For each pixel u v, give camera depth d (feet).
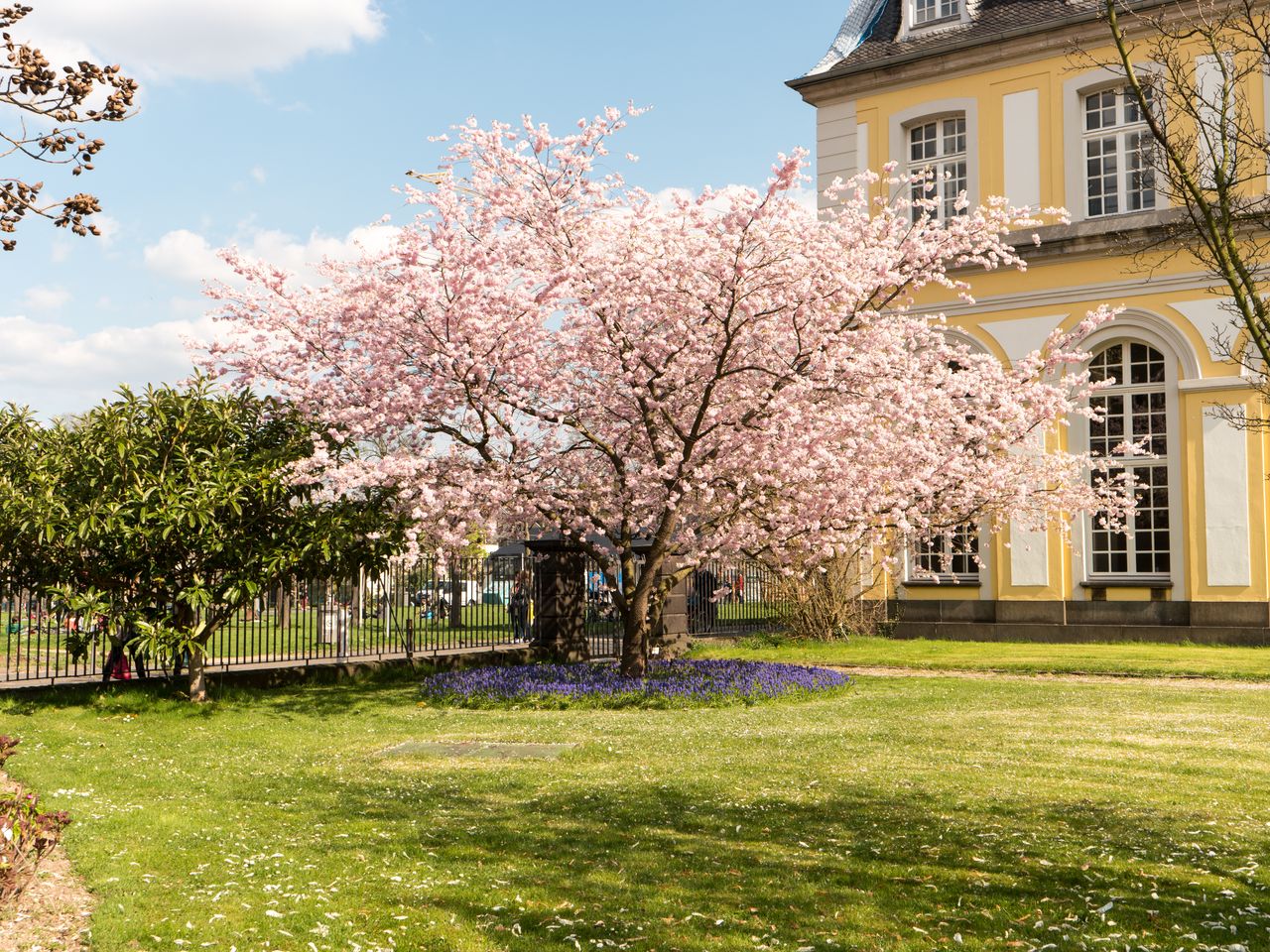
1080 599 70.28
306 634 50.88
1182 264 67.56
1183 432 67.56
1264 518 65.05
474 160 44.93
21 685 43.01
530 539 60.23
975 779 27.14
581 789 26.86
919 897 17.75
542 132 44.39
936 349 51.67
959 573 74.64
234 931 16.28
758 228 40.37
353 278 46.11
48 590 39.96
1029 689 46.44
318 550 42.63
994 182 74.43
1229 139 22.59
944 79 76.64
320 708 42.98
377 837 22.18
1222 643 65.26
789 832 22.11
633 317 44.01
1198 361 67.05
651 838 21.88
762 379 43.55
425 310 42.06
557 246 44.88
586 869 19.77
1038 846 20.54
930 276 46.96
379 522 43.57
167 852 20.66
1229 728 35.19
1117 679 50.65
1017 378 50.49
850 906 17.37
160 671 47.32
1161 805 24.03
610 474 49.08
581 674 48.29
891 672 55.31
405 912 17.37
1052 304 71.56
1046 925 16.21
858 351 43.96
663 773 29.09
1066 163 71.82
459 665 54.80
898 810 23.86
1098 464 54.70
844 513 43.21
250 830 22.74
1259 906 16.83
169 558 41.32
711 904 17.60
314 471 42.09
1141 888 17.85
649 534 49.55
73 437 42.04
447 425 44.98
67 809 23.81
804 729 35.99
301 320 45.62
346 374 43.93
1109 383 51.80
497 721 39.32
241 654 52.06
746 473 44.24
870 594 76.95
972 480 47.50
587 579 62.03
